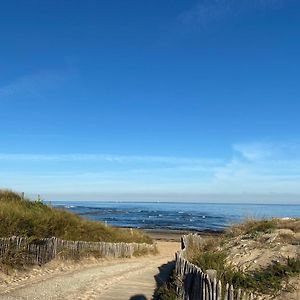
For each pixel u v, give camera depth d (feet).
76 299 34.60
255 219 60.44
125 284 43.11
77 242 56.80
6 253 42.80
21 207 62.08
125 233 89.71
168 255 89.61
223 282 30.32
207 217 338.34
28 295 34.47
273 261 34.94
